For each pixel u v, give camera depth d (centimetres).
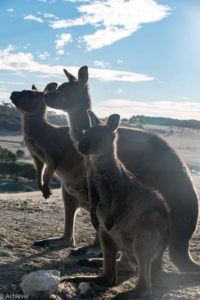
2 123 14925
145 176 591
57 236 770
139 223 482
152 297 476
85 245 725
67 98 695
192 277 543
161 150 607
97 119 575
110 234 514
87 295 488
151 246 477
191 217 561
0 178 5216
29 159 8412
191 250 702
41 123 720
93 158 527
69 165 695
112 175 512
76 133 677
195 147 12638
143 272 478
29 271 560
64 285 502
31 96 717
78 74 716
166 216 497
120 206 498
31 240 736
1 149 7344
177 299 472
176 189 569
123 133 634
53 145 707
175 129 17588
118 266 593
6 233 766
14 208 1042
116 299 471
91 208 539
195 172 5266
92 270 586
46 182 715
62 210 1052
